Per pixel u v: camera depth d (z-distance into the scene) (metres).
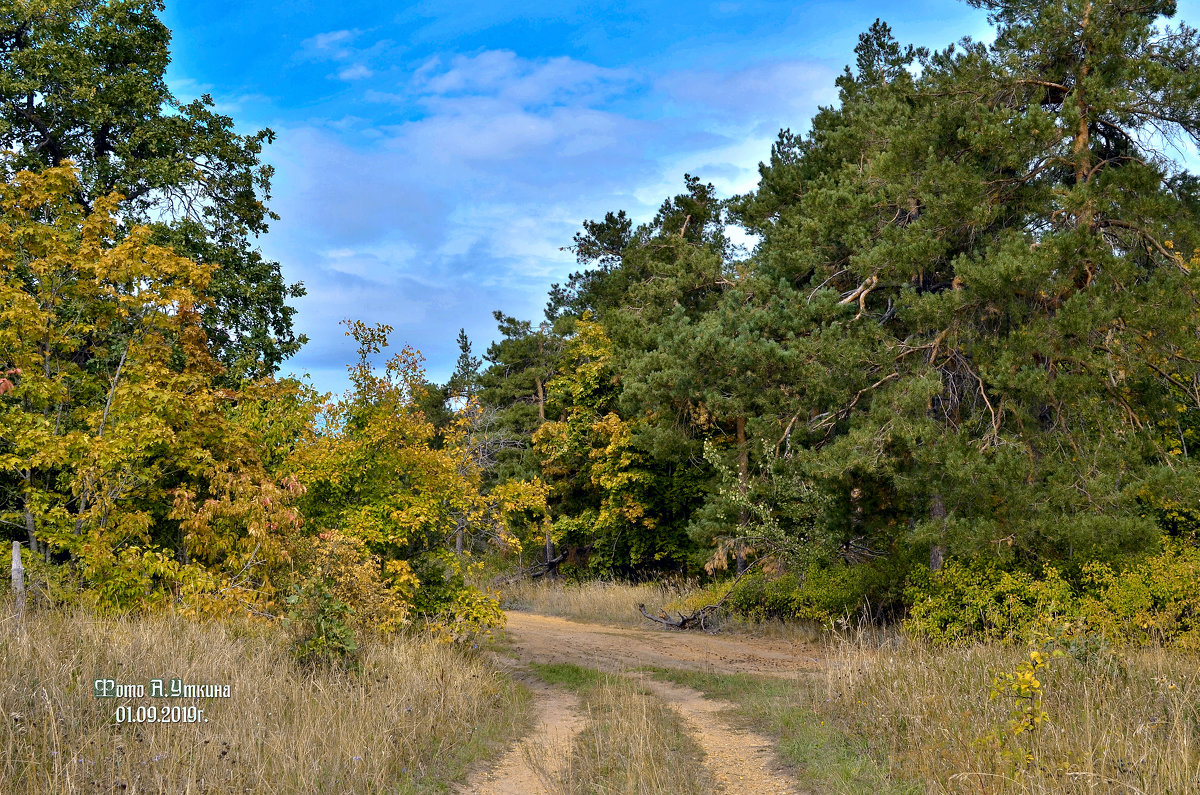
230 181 22.36
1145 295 13.73
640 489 31.17
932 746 7.33
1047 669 8.56
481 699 10.77
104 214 14.41
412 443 14.95
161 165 19.69
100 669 8.09
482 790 7.29
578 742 9.04
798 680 12.59
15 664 7.41
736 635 20.41
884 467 16.19
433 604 14.84
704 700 11.92
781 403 19.30
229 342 21.39
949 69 16.86
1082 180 15.20
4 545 12.31
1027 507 13.91
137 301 14.11
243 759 6.68
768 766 8.08
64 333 13.99
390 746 7.67
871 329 17.02
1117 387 15.19
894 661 10.73
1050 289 14.16
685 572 31.17
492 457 39.97
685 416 26.47
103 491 12.76
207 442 14.37
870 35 28.14
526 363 48.19
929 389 15.23
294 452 14.77
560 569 37.62
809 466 16.95
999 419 15.66
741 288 22.97
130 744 6.49
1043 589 13.68
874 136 20.38
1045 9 15.27
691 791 7.13
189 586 11.87
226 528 13.38
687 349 21.12
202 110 22.03
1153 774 5.89
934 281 17.86
